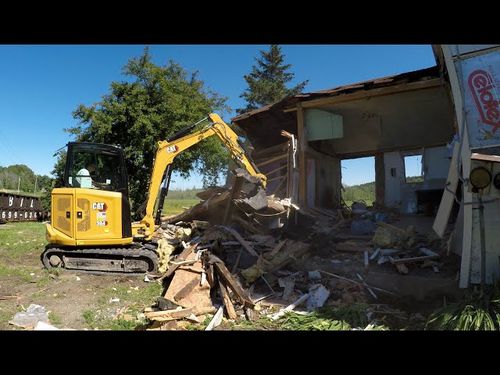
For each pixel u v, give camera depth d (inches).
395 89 371.6
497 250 204.2
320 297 227.8
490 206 207.0
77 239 309.0
